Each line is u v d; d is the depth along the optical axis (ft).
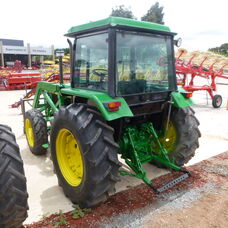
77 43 10.79
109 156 8.46
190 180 11.32
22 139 17.75
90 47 9.98
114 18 8.48
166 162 10.96
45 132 14.14
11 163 6.95
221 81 63.77
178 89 12.28
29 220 8.58
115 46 8.77
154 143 11.77
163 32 10.07
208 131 19.40
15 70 61.21
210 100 35.12
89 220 8.54
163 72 10.78
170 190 10.51
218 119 23.44
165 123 11.73
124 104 8.92
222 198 9.89
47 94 15.24
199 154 14.61
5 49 111.04
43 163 13.65
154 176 11.84
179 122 11.37
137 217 8.70
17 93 42.24
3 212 6.86
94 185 8.49
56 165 10.64
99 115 9.04
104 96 8.92
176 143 11.64
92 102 9.52
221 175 11.85
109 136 8.70
